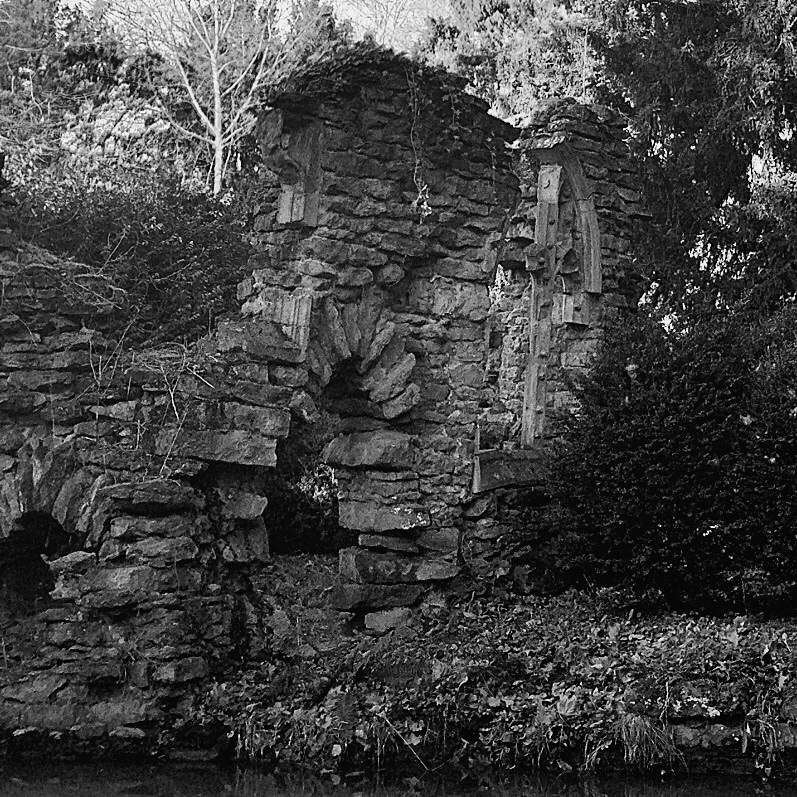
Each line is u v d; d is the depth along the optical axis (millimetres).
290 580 12094
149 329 10516
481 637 9109
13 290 8398
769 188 19219
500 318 14141
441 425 10383
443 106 10000
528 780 7742
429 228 10109
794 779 7898
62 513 8211
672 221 20281
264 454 8719
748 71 19344
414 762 7797
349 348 9641
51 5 17578
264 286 9875
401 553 9984
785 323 16438
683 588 10297
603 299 12625
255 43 21016
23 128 15914
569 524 10305
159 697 7875
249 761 7785
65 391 8422
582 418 10867
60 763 7578
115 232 11281
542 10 24219
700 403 10438
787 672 8562
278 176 9758
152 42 19812
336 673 8398
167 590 8172
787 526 10211
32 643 8109
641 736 7918
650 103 20109
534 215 13430
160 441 8383
